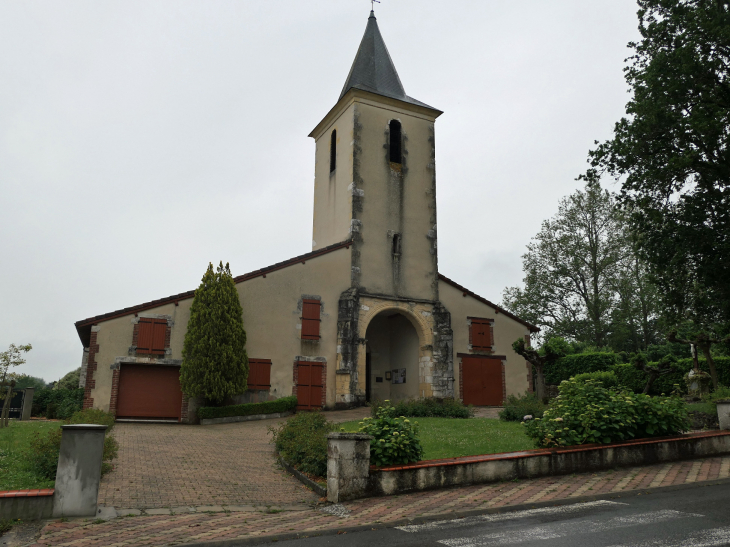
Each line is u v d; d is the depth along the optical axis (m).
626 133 17.41
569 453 8.93
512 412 14.98
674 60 16.02
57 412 18.39
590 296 32.50
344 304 20.73
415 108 24.19
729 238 16.22
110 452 9.23
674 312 18.28
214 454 11.34
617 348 36.09
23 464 8.76
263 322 19.52
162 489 8.20
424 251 23.11
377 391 23.78
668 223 17.39
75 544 5.70
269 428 13.16
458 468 8.35
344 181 22.92
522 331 24.08
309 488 8.61
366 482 7.82
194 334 17.70
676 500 6.96
